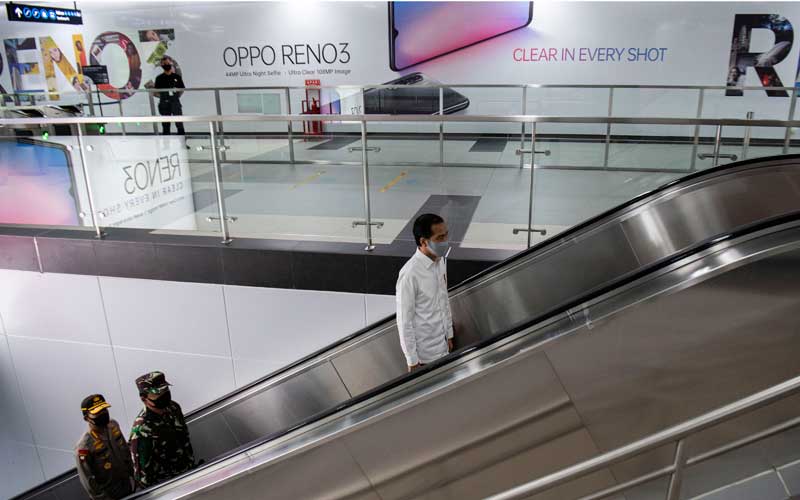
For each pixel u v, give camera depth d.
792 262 2.23
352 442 2.82
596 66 10.74
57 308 6.11
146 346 6.01
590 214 5.25
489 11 10.86
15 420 6.85
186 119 5.43
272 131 6.20
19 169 5.95
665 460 2.43
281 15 11.76
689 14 10.09
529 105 10.63
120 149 5.68
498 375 2.56
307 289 5.36
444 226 3.63
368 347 4.52
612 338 2.43
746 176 4.14
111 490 4.60
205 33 12.25
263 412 4.95
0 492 7.29
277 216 5.70
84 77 13.50
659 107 10.42
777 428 1.92
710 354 2.37
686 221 4.19
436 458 2.79
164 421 4.14
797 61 9.94
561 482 1.80
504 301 4.40
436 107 10.93
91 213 5.93
